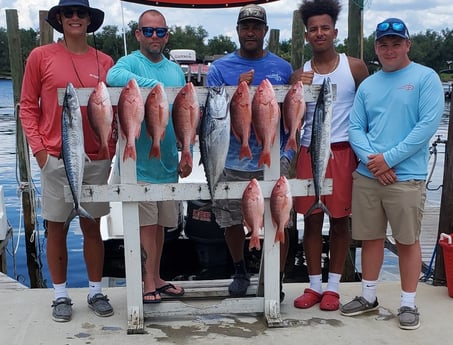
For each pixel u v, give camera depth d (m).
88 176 3.43
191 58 9.08
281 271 3.72
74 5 3.26
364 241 3.54
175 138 3.56
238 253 3.88
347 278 6.29
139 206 3.44
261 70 3.69
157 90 3.07
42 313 3.59
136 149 3.47
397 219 3.31
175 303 3.48
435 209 7.53
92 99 3.04
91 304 3.62
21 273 7.05
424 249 5.70
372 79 3.38
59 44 3.40
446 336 3.27
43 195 3.42
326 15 3.47
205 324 3.43
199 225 5.86
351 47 5.89
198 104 3.14
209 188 3.17
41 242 7.66
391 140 3.28
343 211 3.56
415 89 3.21
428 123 3.15
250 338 3.23
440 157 14.73
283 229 3.29
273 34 7.13
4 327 3.38
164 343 3.16
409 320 3.34
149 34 3.46
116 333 3.29
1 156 15.63
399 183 3.27
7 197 10.68
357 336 3.26
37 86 3.34
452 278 3.82
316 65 3.62
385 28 3.20
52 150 3.34
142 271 3.51
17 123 6.95
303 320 3.49
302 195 3.38
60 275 3.51
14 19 6.78
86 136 3.38
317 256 3.72
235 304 3.49
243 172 3.67
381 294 3.95
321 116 3.18
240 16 3.60
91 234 3.52
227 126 3.09
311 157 3.27
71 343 3.16
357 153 3.36
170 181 3.60
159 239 3.79
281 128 3.68
